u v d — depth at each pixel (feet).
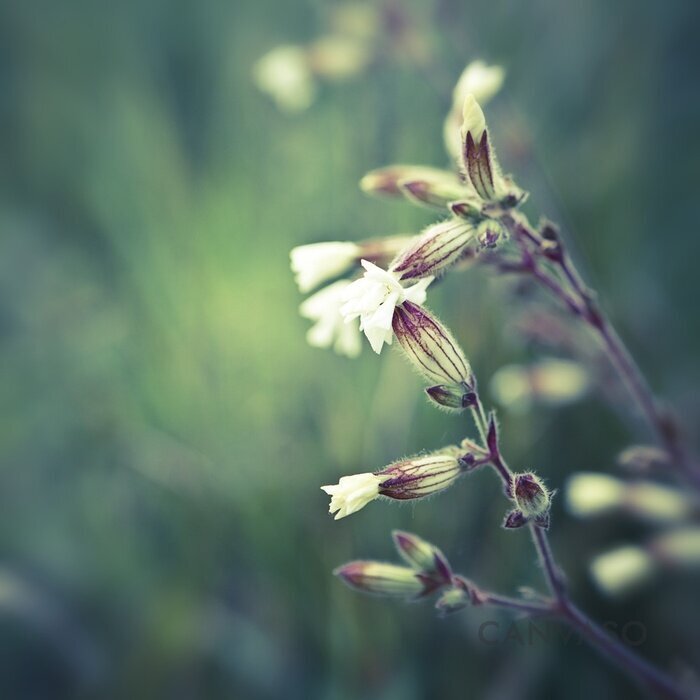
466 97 1.02
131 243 1.41
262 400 1.30
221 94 1.49
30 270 1.59
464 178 1.09
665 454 1.19
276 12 1.58
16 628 1.37
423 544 1.06
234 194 1.38
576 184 1.46
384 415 1.27
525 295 1.32
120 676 1.31
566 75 1.51
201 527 1.32
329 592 1.25
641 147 1.50
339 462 1.26
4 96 1.71
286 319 1.33
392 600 1.24
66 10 1.67
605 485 1.27
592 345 1.34
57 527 1.43
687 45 1.58
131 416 1.41
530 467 1.31
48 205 1.66
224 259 1.35
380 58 1.49
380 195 1.16
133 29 1.61
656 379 1.42
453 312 1.32
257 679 1.30
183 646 1.30
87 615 1.38
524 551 1.27
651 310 1.46
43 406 1.48
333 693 1.25
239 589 1.32
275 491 1.27
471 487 1.26
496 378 1.31
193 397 1.33
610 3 1.52
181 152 1.47
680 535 1.25
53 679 1.36
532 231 1.09
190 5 1.56
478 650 1.25
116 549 1.38
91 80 1.65
